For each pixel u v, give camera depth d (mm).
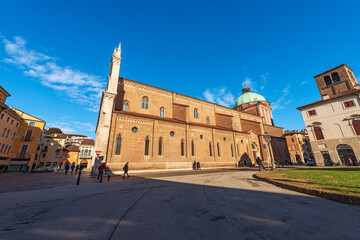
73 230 4117
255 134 44312
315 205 5762
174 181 13945
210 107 41656
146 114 30328
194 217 4871
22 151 37594
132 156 24156
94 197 8164
